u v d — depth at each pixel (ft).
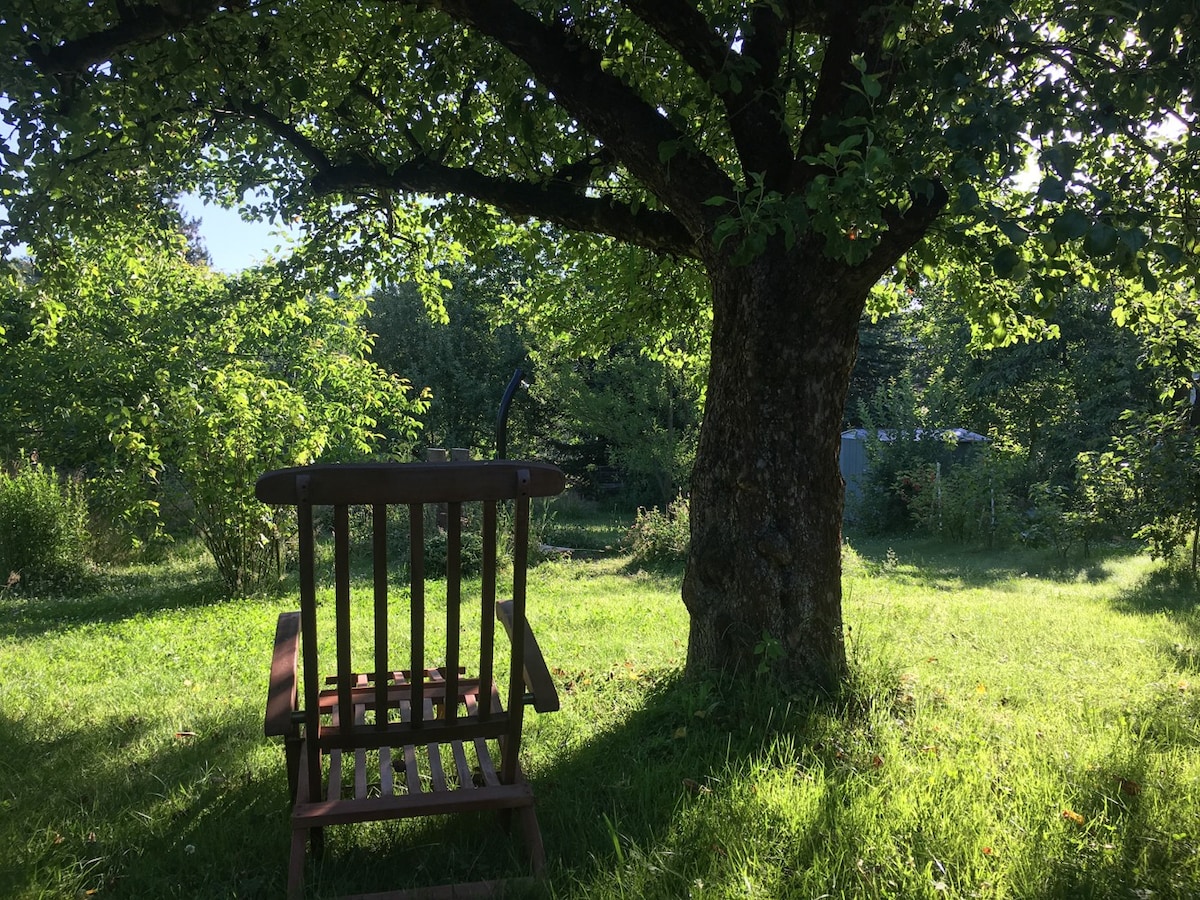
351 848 10.32
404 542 49.73
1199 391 38.91
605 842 10.09
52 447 51.65
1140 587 35.83
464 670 14.24
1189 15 11.23
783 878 9.04
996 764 11.83
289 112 20.25
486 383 98.02
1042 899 8.57
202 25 16.31
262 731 15.10
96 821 11.25
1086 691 15.89
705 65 15.02
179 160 22.40
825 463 15.01
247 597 35.17
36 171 15.87
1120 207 10.72
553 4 14.24
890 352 115.03
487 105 22.91
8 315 48.60
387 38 19.92
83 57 14.55
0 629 29.68
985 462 61.41
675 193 15.08
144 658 22.63
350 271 29.07
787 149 15.26
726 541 15.08
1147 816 10.14
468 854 10.11
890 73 13.39
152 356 49.24
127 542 49.52
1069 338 79.41
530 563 46.47
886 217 13.15
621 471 96.07
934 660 18.35
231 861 10.06
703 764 12.23
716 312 15.64
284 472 8.45
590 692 16.66
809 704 13.98
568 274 28.81
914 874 8.89
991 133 10.67
